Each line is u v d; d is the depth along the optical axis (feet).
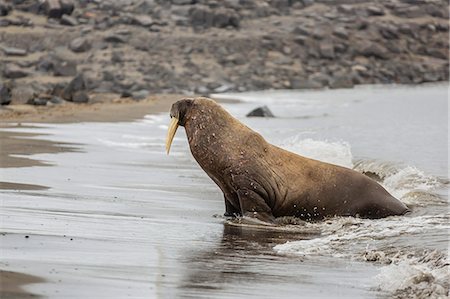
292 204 107.14
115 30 436.76
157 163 146.41
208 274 72.69
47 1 444.55
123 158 150.30
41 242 79.92
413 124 231.50
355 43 483.10
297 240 91.15
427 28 526.98
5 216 91.50
